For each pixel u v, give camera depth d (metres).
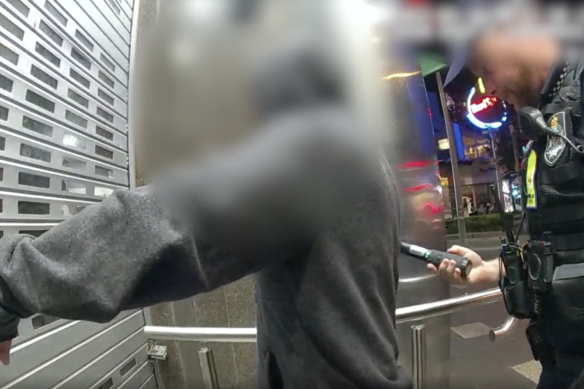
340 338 0.60
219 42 0.62
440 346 2.24
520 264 1.22
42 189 1.09
